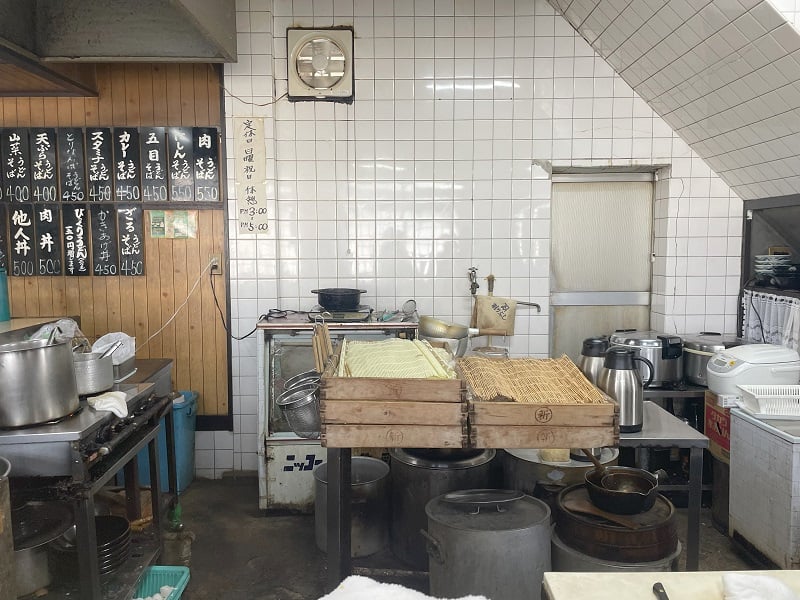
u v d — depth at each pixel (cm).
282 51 367
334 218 378
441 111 373
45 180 368
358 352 245
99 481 198
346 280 381
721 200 375
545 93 372
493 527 208
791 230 355
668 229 379
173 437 297
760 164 329
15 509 217
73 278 376
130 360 296
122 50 310
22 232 371
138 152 368
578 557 210
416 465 262
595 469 239
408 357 235
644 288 409
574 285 409
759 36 249
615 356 239
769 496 261
